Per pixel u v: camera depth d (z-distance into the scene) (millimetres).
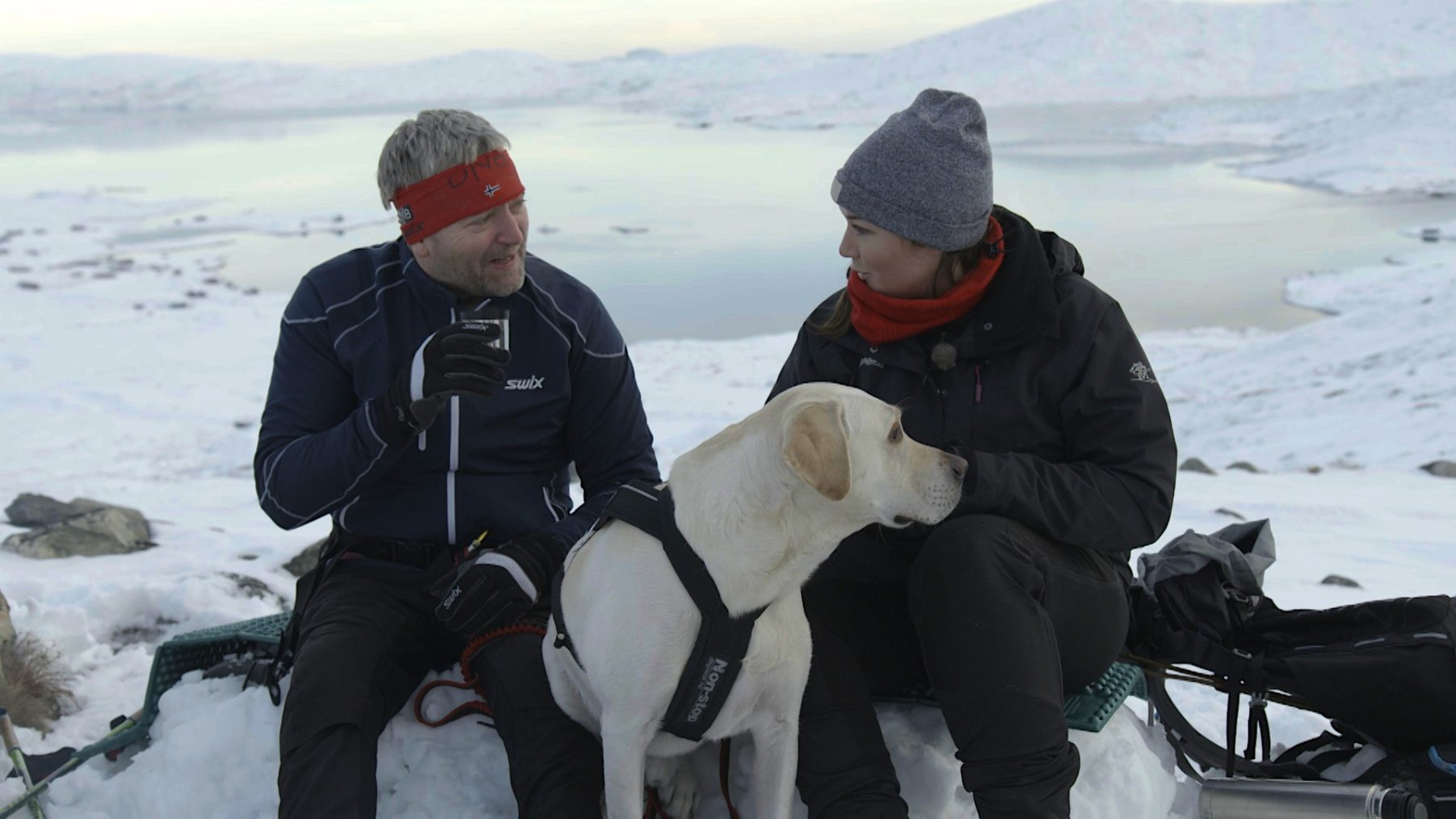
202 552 6133
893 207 2447
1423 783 2338
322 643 2479
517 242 2721
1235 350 28312
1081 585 2346
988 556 2205
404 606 2691
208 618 4426
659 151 190125
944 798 2420
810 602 2535
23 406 23453
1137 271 54906
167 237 82812
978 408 2508
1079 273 2625
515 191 2691
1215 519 10117
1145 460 2406
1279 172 128000
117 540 6203
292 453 2650
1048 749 2111
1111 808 2445
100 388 26078
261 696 2711
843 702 2348
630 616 2158
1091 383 2439
